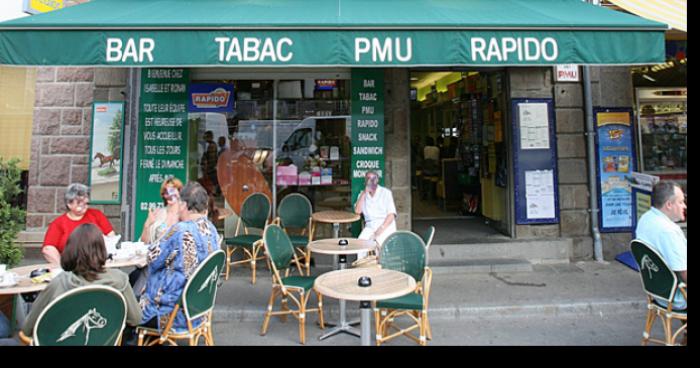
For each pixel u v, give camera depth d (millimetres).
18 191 5102
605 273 6742
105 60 4805
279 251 4953
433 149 11594
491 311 5414
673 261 3740
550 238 7445
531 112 7516
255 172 7598
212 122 7535
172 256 3689
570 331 4938
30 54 4785
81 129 7305
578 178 7555
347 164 7582
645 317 5348
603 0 7426
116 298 2836
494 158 8469
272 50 4828
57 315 2572
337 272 4219
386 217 6445
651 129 7891
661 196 3939
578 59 4988
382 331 4508
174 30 4801
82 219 4840
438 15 5422
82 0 7227
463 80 9812
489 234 7969
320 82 7602
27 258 7098
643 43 5039
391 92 7520
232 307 5492
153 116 7250
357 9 5773
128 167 7129
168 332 3578
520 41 4949
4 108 7406
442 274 6785
